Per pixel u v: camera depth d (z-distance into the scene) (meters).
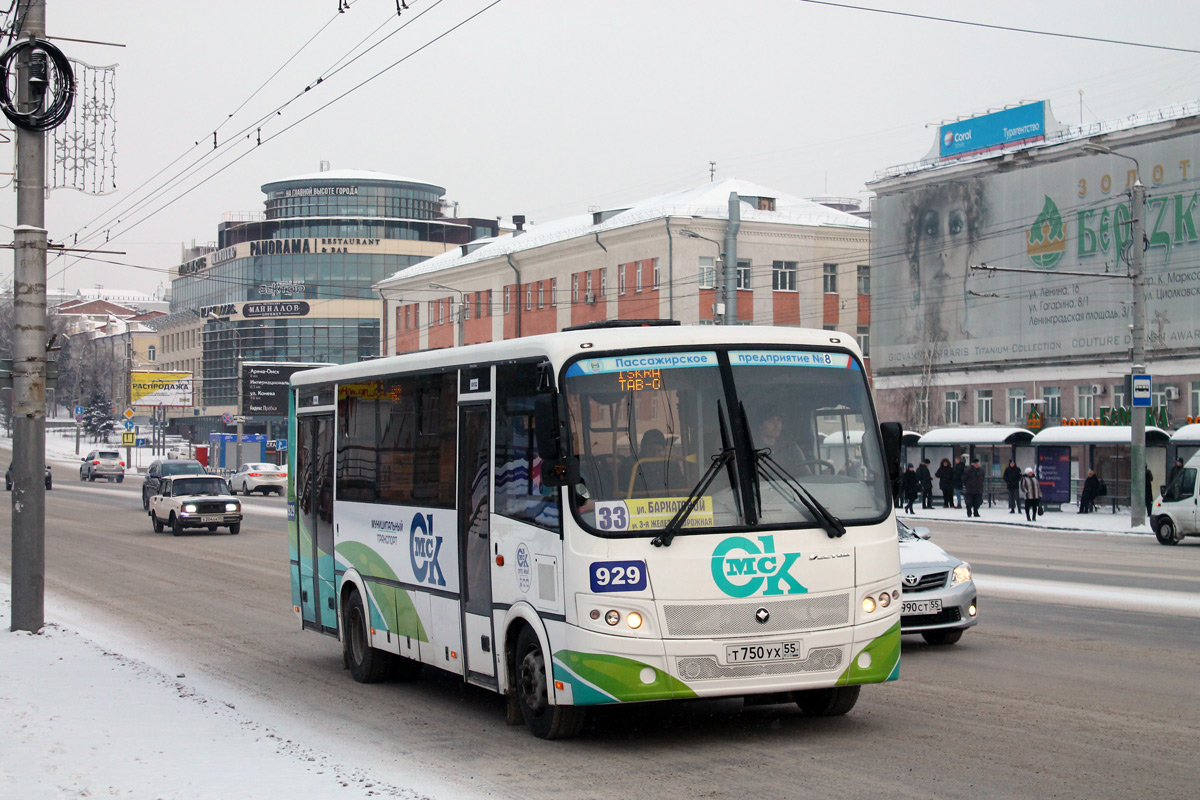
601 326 8.84
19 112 13.70
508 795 6.97
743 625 7.87
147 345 129.88
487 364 9.24
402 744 8.52
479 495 9.28
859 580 8.15
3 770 7.36
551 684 8.22
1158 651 11.75
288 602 18.03
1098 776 7.12
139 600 18.30
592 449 8.02
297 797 6.69
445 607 9.82
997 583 18.31
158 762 7.58
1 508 44.00
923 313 60.22
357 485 11.65
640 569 7.81
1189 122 49.28
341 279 99.81
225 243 110.88
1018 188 56.12
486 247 70.56
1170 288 49.94
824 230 60.50
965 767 7.40
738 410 8.21
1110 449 40.97
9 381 13.97
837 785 7.04
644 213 57.97
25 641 13.15
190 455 99.31
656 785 7.18
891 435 8.52
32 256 13.97
